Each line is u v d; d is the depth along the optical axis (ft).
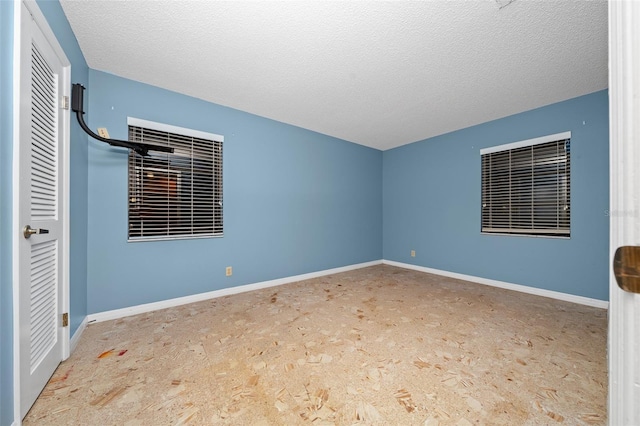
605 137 9.06
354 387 4.97
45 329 4.97
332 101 10.14
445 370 5.48
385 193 17.03
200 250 9.91
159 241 9.04
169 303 9.18
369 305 9.32
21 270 4.11
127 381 5.13
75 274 6.67
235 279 10.80
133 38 6.64
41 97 4.83
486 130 12.23
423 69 7.97
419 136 14.42
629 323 1.61
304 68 7.95
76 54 6.68
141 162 8.72
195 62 7.66
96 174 7.91
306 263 13.26
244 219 11.10
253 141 11.39
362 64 7.72
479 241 12.41
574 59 7.37
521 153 11.10
